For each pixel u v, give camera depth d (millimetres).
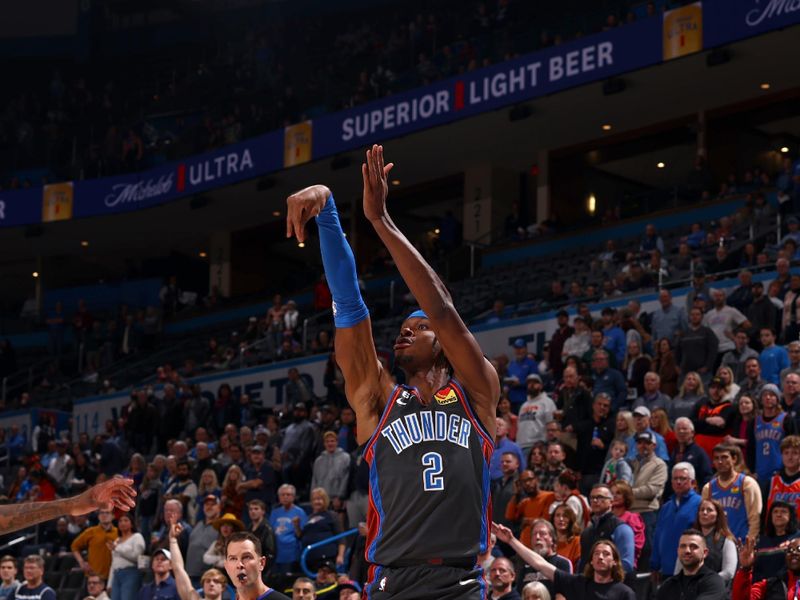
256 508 12742
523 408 14219
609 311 15859
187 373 24859
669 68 23359
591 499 10570
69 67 39062
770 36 21797
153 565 12352
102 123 35250
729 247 19062
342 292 3887
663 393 14375
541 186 27844
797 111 24656
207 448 15914
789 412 12078
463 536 3639
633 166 27812
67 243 33656
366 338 3922
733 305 15781
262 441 16219
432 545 3609
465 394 3812
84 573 14945
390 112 25625
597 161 27594
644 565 11008
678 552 9328
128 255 35188
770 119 25125
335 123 26406
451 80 24859
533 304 21078
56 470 19938
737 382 13992
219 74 34344
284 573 13125
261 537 12695
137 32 38688
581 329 16031
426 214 31359
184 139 30703
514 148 27766
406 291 26266
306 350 22781
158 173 29297
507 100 24016
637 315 16141
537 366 16531
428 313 3732
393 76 28797
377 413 3891
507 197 28875
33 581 12172
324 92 30547
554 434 13195
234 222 32094
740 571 9016
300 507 14609
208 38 37750
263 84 33500
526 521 11258
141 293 33031
